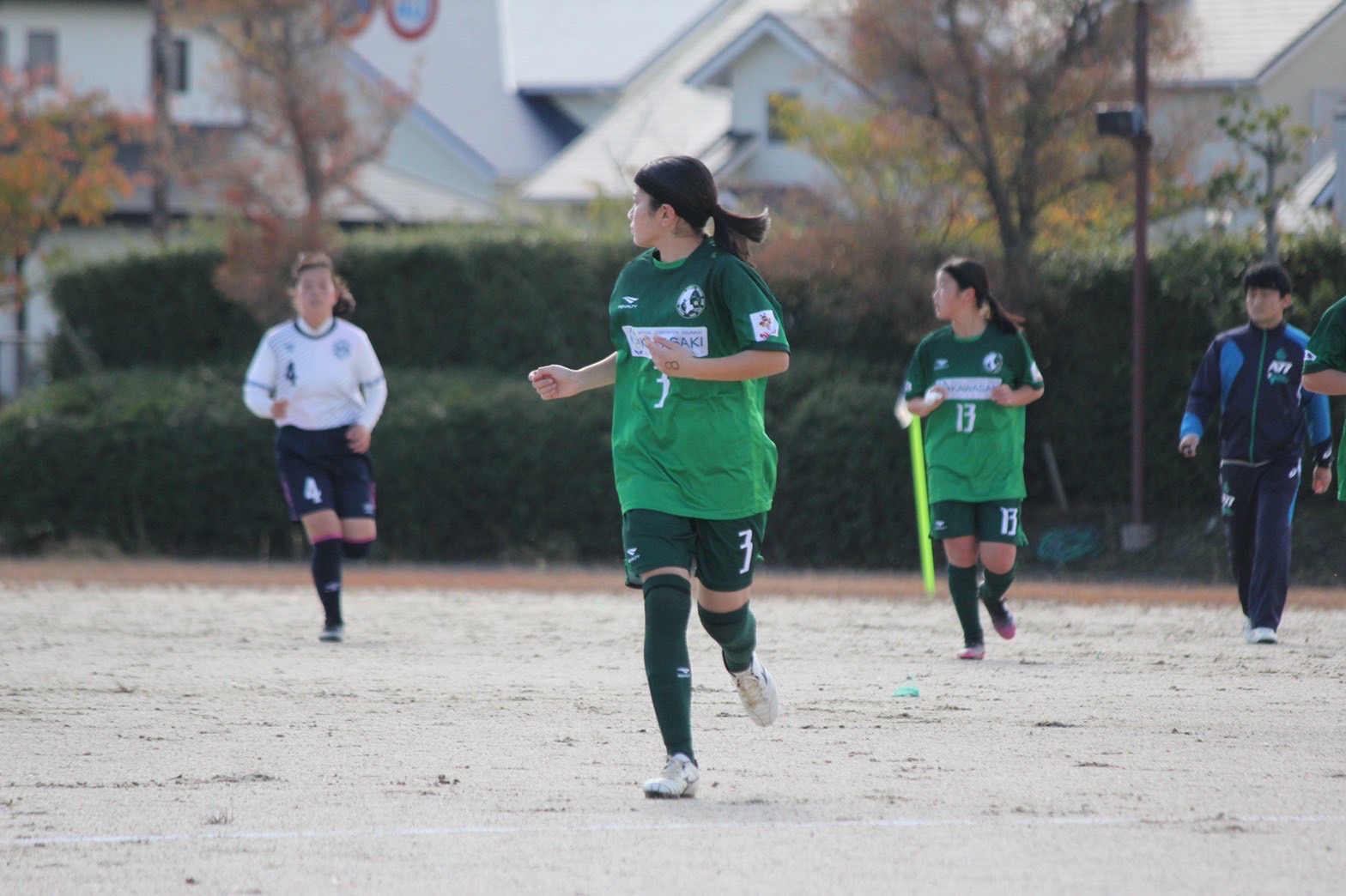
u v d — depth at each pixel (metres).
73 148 110.00
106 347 91.06
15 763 20.91
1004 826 17.02
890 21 72.75
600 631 39.03
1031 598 49.00
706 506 18.73
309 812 17.86
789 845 16.12
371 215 127.94
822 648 34.88
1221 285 68.69
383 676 29.73
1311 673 30.00
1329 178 86.06
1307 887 14.55
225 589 53.53
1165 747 21.95
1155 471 70.75
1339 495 27.33
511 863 15.45
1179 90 76.69
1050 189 73.88
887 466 71.50
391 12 115.75
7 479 81.19
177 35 144.75
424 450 78.12
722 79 126.69
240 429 79.88
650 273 19.11
